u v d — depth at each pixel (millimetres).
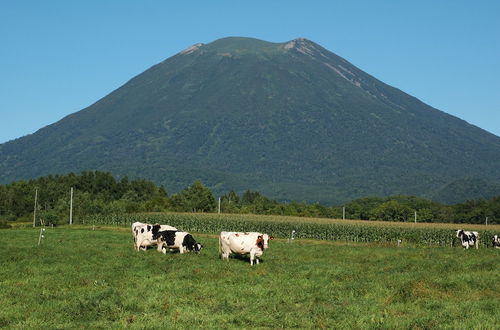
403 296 17984
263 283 20641
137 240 32281
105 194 148375
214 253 32062
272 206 143250
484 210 125938
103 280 20547
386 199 159000
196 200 125875
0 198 119750
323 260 29094
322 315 15797
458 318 15297
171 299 17453
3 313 15570
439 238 63219
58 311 16031
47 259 25641
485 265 25828
